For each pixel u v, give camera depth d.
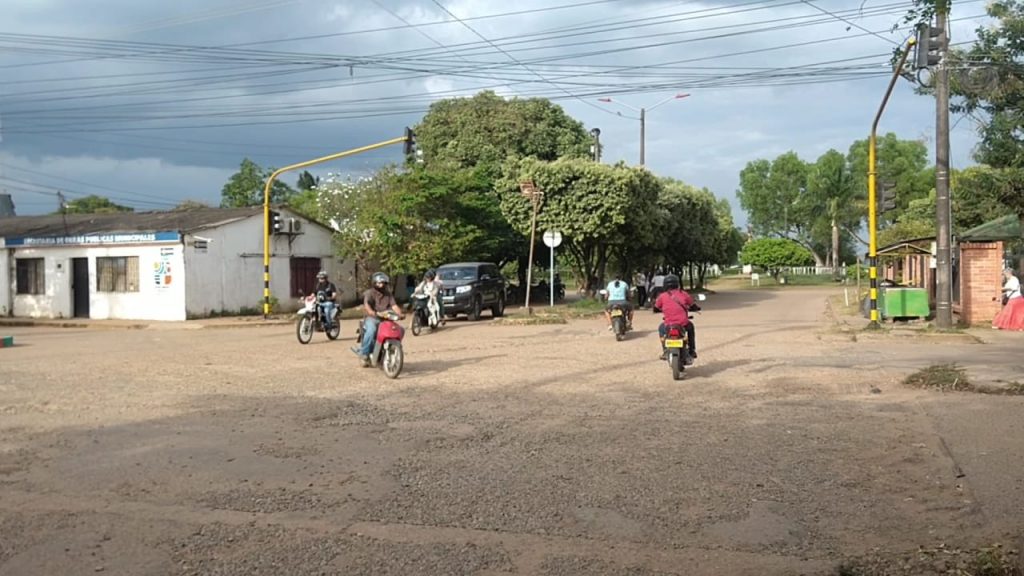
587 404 10.72
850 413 9.93
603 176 33.12
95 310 31.77
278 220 30.45
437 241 33.38
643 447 8.22
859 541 5.55
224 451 8.12
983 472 7.12
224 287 31.64
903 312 24.66
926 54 16.66
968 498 6.41
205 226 30.88
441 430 9.09
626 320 20.36
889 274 48.50
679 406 10.54
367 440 8.60
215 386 12.38
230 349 18.42
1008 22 18.25
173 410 10.32
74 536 5.69
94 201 68.00
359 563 5.18
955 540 5.53
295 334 23.53
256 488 6.84
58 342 21.33
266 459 7.80
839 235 95.12
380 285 13.80
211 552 5.38
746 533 5.71
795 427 9.15
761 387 12.02
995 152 21.53
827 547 5.44
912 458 7.66
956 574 4.93
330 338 20.48
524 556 5.30
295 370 14.27
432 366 14.78
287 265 34.69
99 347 19.47
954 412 9.84
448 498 6.54
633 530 5.78
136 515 6.15
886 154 78.62
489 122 41.84
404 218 33.41
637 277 40.69
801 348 17.56
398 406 10.60
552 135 42.41
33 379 13.24
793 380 12.64
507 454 7.96
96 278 31.75
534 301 46.06
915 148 78.56
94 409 10.40
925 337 19.44
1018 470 7.17
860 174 80.44
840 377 12.87
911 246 27.58
